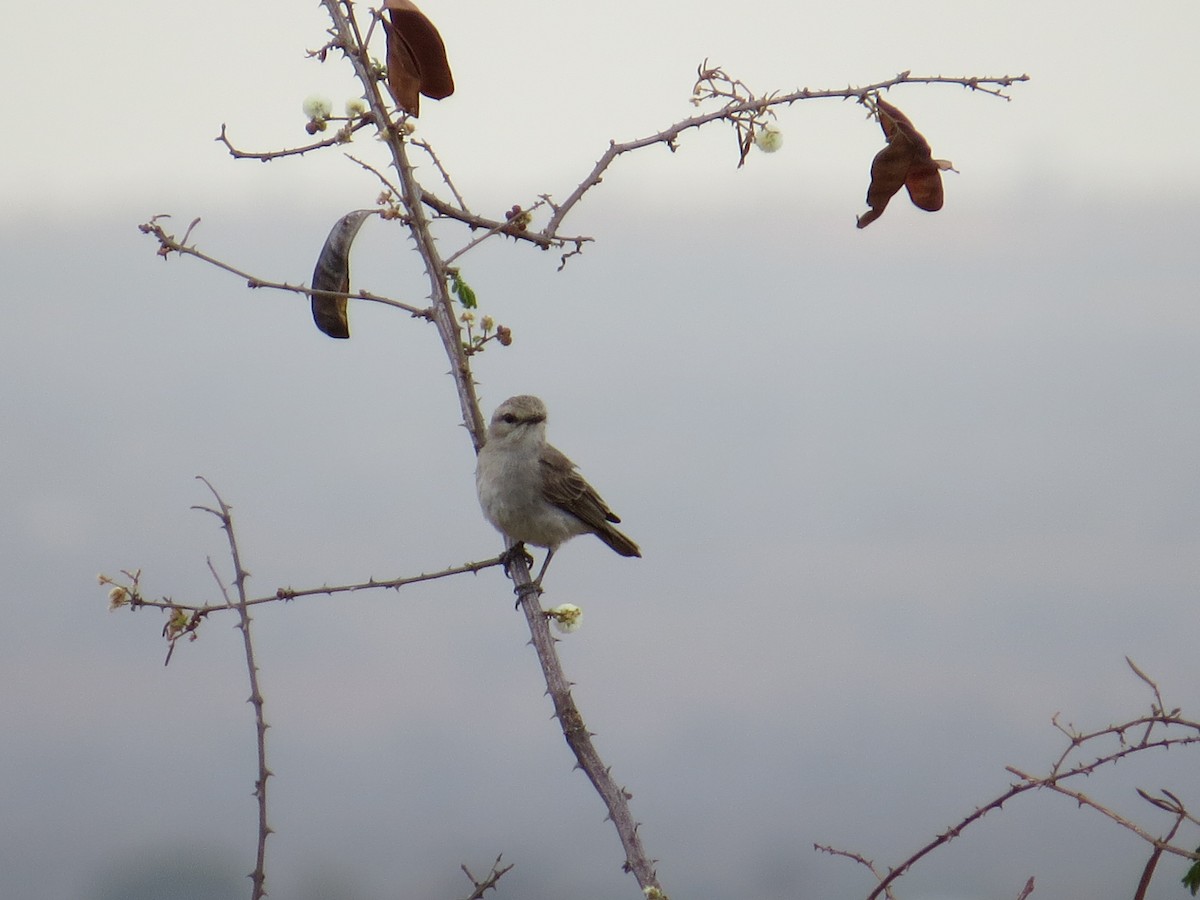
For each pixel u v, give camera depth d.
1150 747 7.30
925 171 10.28
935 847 7.75
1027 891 8.49
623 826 8.53
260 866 8.68
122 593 8.76
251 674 8.91
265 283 10.07
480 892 8.91
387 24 10.43
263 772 8.83
